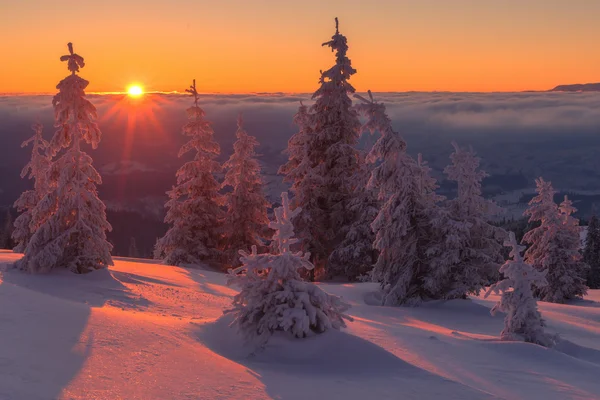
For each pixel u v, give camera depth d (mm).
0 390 5441
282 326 9539
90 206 19531
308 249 32562
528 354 11312
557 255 41031
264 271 10453
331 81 32781
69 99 19312
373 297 24812
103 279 18203
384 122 23969
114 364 7051
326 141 33719
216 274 27031
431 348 11000
